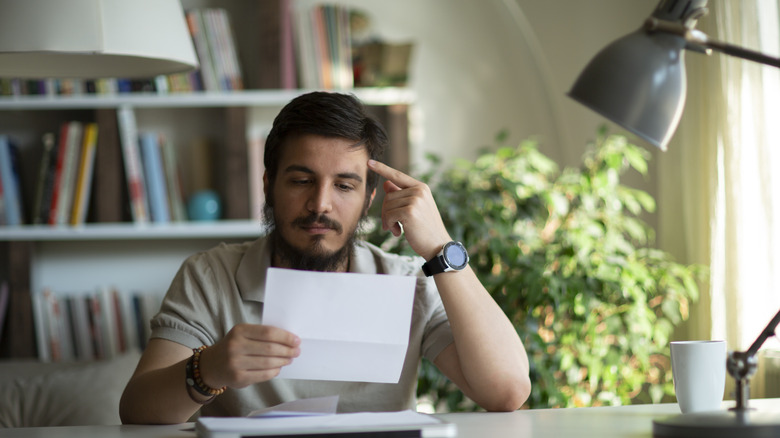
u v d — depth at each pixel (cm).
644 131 107
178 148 290
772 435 91
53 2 129
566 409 125
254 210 272
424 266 130
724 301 210
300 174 126
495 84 297
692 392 112
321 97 128
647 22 109
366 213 138
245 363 104
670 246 245
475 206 234
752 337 201
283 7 270
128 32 133
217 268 140
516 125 297
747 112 203
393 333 109
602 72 108
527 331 218
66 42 128
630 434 99
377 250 149
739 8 203
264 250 140
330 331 108
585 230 231
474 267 232
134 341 274
